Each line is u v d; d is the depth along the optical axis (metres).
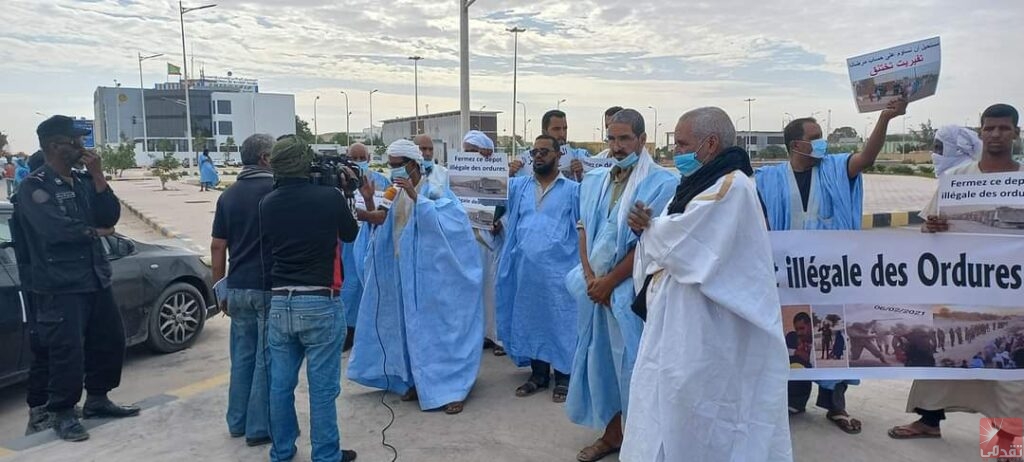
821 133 4.33
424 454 4.23
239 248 4.32
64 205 4.41
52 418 4.65
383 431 4.57
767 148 23.41
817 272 3.98
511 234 5.37
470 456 4.20
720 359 2.89
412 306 5.00
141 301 6.48
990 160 3.98
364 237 6.39
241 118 96.38
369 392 5.34
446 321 5.06
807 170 4.40
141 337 6.50
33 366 4.73
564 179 5.28
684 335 2.90
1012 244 3.82
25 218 4.39
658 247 2.93
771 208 4.40
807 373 4.02
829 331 4.00
